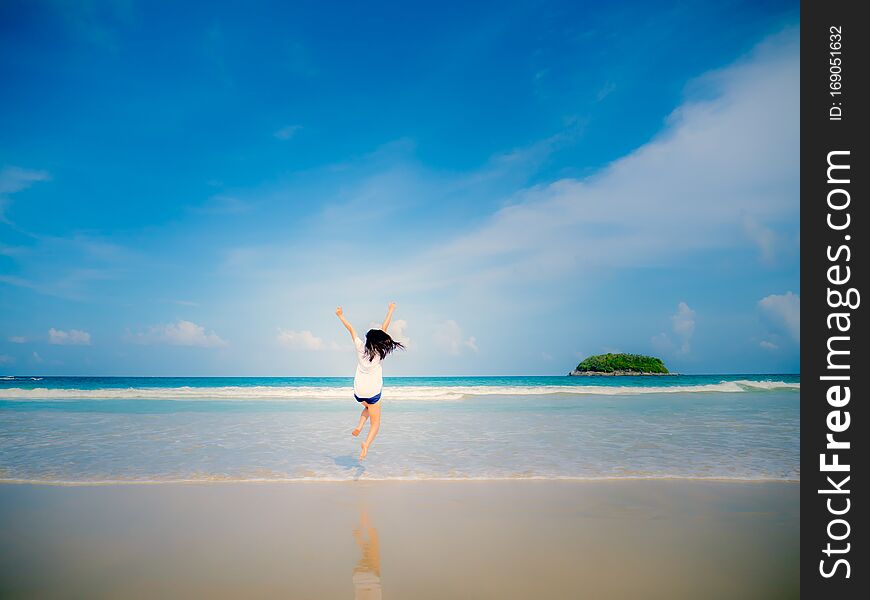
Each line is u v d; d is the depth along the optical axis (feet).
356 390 21.02
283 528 14.21
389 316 21.63
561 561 11.76
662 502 16.75
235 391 73.31
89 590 10.26
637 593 10.11
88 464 22.62
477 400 62.03
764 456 24.32
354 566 11.51
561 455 24.64
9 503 16.70
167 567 11.44
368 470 21.48
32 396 67.56
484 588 10.33
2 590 10.24
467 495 17.66
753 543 12.98
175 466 22.21
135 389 76.89
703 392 77.77
